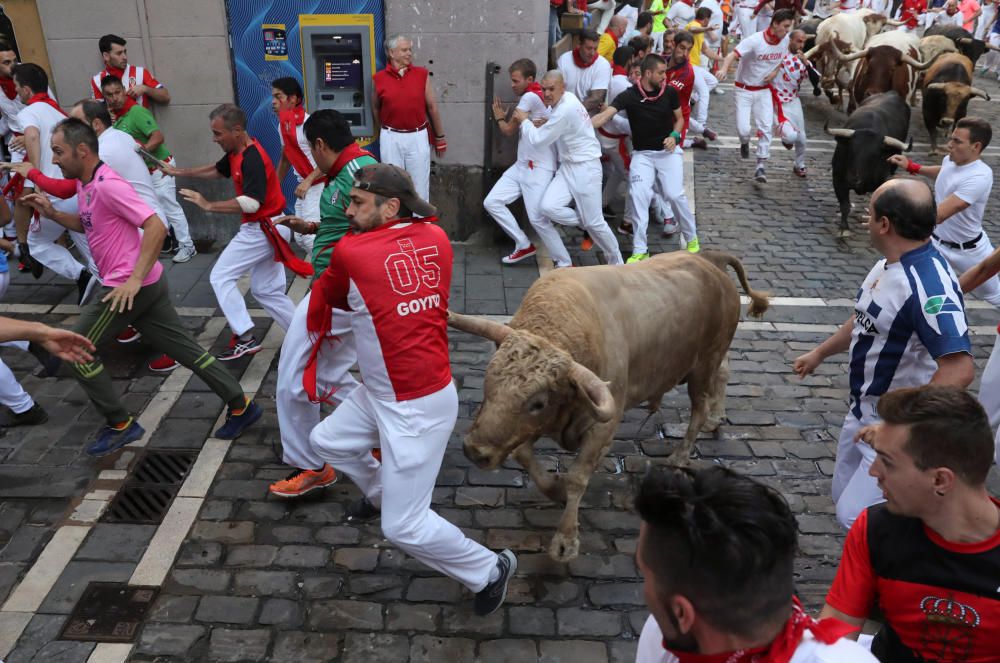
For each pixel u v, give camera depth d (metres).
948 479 1.90
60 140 4.28
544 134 6.94
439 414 3.24
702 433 5.25
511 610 3.74
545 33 7.91
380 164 3.17
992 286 6.27
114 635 3.53
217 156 8.11
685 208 7.96
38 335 3.52
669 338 4.19
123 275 4.52
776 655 1.46
